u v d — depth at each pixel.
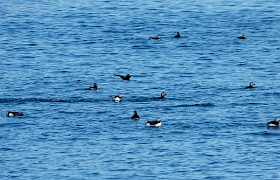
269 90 118.50
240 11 171.50
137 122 104.19
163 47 143.50
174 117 106.06
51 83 121.62
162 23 161.38
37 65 131.75
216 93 116.81
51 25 160.00
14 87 119.25
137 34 152.75
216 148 96.50
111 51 141.00
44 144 97.62
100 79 124.19
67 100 113.12
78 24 160.75
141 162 92.62
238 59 135.62
